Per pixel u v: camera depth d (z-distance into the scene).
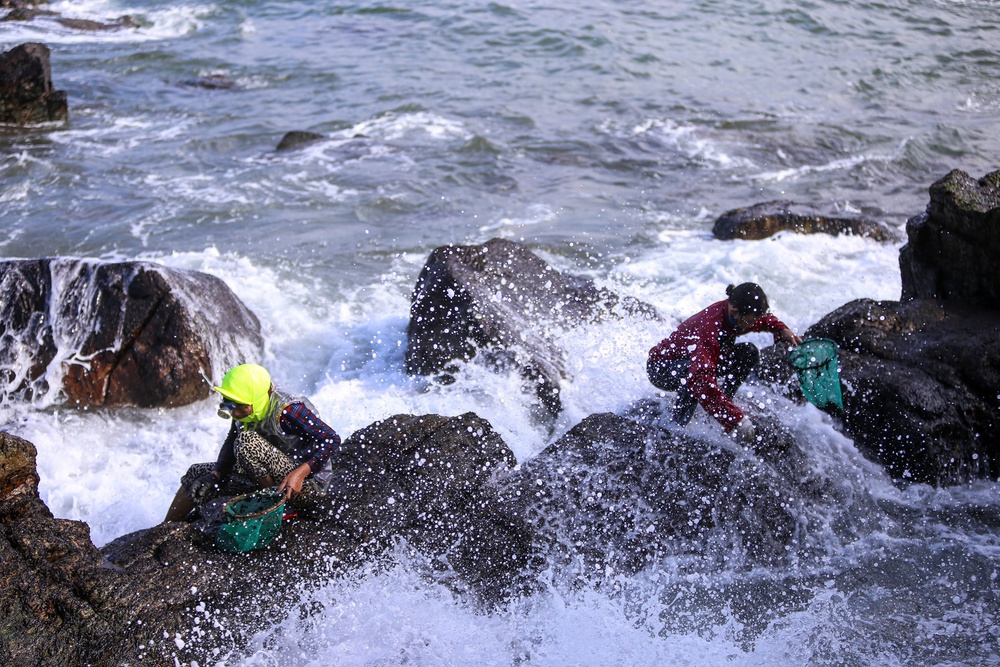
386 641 4.82
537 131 16.44
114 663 4.41
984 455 6.48
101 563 4.86
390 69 20.36
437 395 7.51
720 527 5.61
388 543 5.31
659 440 6.11
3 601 4.46
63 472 7.02
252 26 24.73
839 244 11.66
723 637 5.00
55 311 7.88
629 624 5.06
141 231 12.07
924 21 24.16
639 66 20.34
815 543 5.66
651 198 13.65
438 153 15.28
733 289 5.91
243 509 5.06
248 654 4.61
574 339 8.03
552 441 6.90
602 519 5.61
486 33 22.80
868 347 6.88
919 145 15.98
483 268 8.53
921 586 5.37
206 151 15.55
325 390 7.86
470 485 5.81
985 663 4.76
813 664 4.80
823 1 25.39
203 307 8.21
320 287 10.33
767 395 6.66
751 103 18.22
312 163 14.82
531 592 5.20
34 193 13.48
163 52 22.27
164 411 7.86
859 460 6.34
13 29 24.75
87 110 18.05
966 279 7.10
